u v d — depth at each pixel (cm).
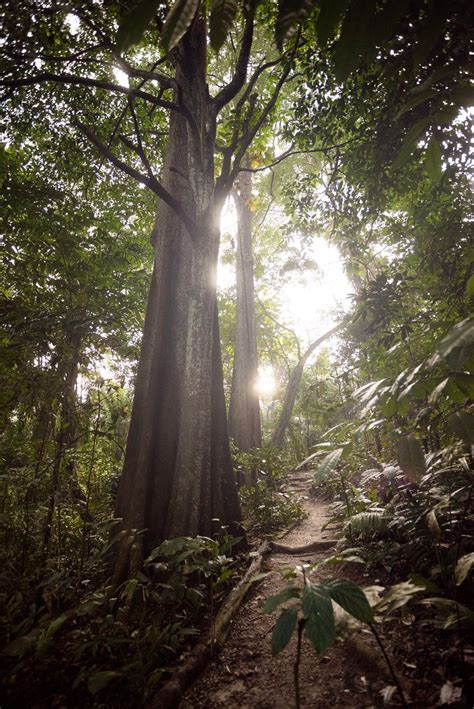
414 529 279
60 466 416
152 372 423
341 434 191
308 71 509
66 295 464
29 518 365
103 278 500
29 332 390
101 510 484
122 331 504
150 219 980
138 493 377
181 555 266
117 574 328
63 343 392
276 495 727
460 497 249
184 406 406
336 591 139
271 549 446
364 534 362
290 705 195
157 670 213
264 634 265
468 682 164
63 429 392
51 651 255
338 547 391
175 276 469
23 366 374
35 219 515
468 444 137
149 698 205
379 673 194
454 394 145
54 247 499
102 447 520
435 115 119
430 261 592
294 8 55
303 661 228
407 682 180
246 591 325
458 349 107
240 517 438
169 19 67
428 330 190
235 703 203
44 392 370
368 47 73
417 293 646
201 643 250
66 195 543
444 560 254
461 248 551
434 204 616
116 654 244
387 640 215
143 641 243
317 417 535
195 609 284
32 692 221
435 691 170
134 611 293
